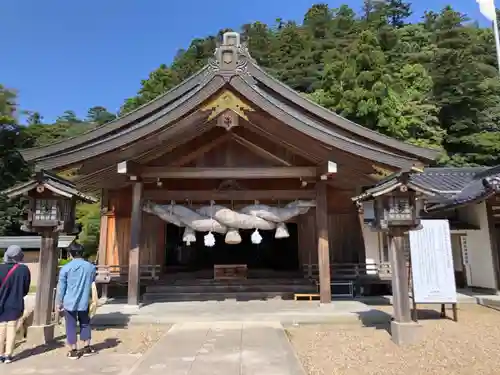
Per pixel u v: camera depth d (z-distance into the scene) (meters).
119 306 8.73
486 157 26.86
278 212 9.00
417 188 5.83
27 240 22.28
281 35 43.97
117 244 11.12
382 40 32.84
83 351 5.24
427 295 7.13
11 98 34.88
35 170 7.65
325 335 6.38
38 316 5.90
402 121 22.69
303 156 8.76
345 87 22.77
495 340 5.82
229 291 10.30
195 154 9.06
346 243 11.39
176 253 14.88
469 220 12.66
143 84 33.88
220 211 8.98
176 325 6.77
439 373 4.48
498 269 11.26
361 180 10.28
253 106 8.02
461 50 32.56
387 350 5.43
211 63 10.27
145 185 9.62
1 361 4.82
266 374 4.14
